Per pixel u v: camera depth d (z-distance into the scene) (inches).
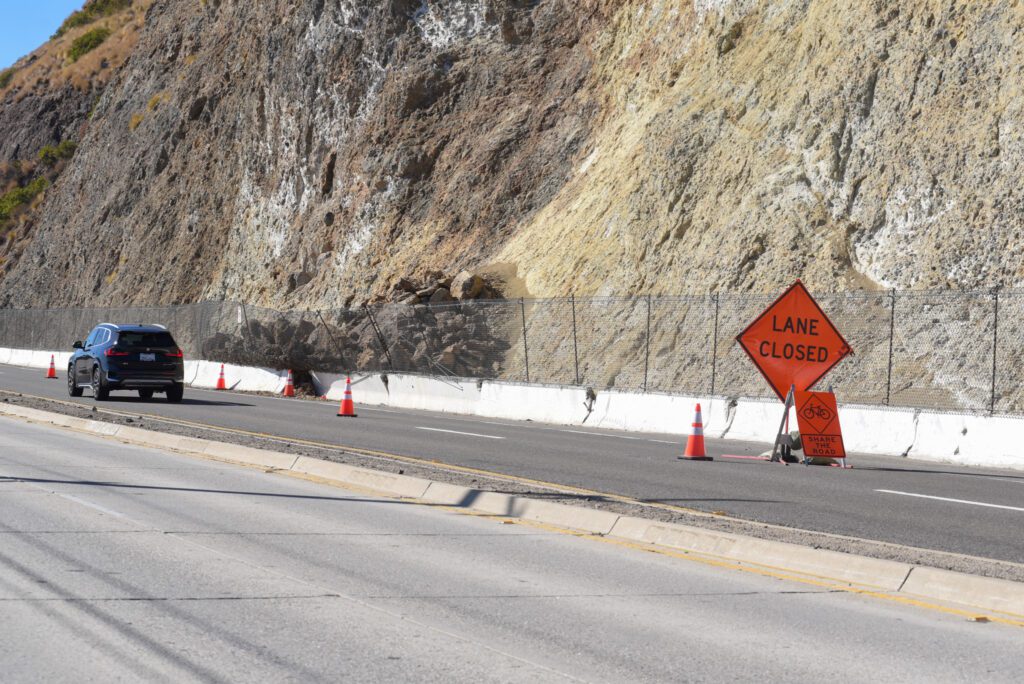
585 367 1391.5
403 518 496.4
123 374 1258.6
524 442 900.0
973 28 1282.0
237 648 271.0
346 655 268.1
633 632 300.5
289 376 1587.1
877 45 1368.1
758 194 1373.0
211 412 1131.3
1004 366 1024.9
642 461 768.3
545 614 318.7
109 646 268.5
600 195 1668.3
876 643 296.2
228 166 2598.4
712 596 351.3
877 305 1156.5
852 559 389.1
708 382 1229.7
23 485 552.4
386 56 2250.2
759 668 268.1
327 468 639.8
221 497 539.2
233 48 2790.4
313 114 2332.7
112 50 3978.8
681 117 1571.1
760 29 1603.1
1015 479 716.7
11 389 1466.5
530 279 1678.2
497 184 1941.4
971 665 276.1
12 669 247.6
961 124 1233.4
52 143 3846.0
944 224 1190.9
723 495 593.6
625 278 1482.5
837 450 783.1
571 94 1972.2
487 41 2181.3
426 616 311.3
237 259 2411.4
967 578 354.9
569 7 2110.0
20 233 3563.0
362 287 2000.5
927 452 852.6
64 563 366.6
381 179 2121.1
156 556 384.2
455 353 1541.6
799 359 787.4
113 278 2817.4
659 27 1846.7
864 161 1309.1
